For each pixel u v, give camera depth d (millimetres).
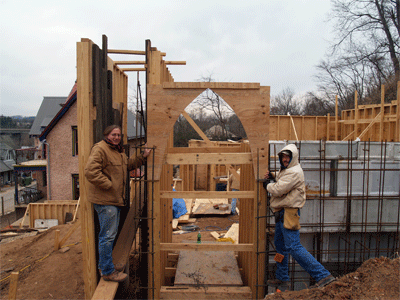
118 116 4227
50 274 4062
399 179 4172
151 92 3193
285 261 3566
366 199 4137
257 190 3270
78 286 3717
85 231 3123
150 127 3229
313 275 3148
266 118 3221
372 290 2686
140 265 3789
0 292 3682
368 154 4129
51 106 30891
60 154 16125
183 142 24484
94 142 3160
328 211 4148
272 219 4121
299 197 3184
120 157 3127
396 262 3000
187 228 7082
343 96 20641
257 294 3348
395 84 13891
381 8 15945
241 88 3180
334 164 4113
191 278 3629
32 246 5273
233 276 3688
